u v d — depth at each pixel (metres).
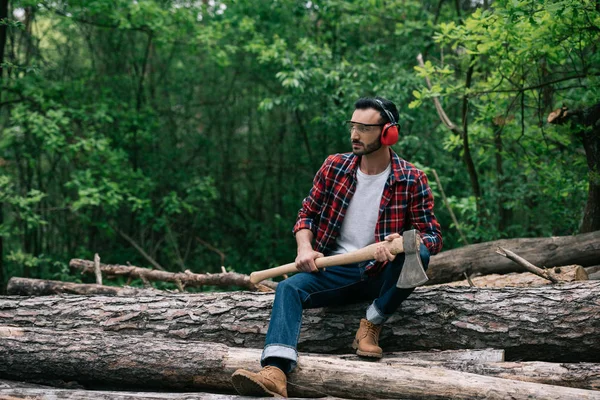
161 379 3.59
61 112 8.75
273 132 11.84
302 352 3.81
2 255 10.05
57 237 11.06
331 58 9.20
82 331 3.85
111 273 5.93
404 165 3.62
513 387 3.18
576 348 3.58
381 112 3.50
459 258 5.64
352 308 3.79
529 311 3.64
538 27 5.35
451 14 9.48
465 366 3.50
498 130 6.85
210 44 9.56
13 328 3.79
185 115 11.64
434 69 6.17
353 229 3.64
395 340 3.77
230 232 11.73
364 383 3.30
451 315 3.71
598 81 5.81
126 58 11.05
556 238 5.43
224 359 3.52
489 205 8.70
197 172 11.48
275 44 8.66
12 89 9.11
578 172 6.62
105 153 9.40
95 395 3.30
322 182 3.71
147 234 11.42
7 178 8.59
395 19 9.34
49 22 10.62
